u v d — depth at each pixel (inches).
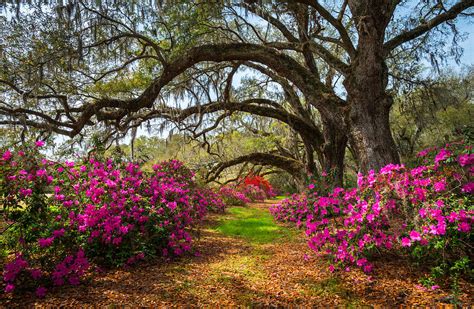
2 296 127.5
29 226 145.8
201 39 352.8
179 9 293.3
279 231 300.2
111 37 265.7
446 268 132.6
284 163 520.7
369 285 136.9
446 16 334.3
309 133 459.2
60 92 323.3
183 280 154.8
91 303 123.7
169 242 199.0
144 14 259.6
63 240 148.9
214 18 319.6
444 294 120.2
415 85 455.2
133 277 157.5
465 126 159.8
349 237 160.7
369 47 268.1
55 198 164.7
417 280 135.2
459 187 143.0
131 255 177.2
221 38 376.8
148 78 385.4
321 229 181.3
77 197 176.1
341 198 186.7
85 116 278.8
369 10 264.1
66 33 247.8
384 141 269.4
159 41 342.3
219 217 428.5
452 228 127.1
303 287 142.2
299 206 309.7
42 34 249.8
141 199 199.0
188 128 447.2
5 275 128.4
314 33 428.5
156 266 179.5
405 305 115.7
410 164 181.9
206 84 415.2
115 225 169.5
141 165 243.4
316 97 303.0
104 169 207.0
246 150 769.6
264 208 607.2
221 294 136.9
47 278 141.5
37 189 146.6
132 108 303.3
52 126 266.8
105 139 355.6
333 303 123.5
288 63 310.2
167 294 135.7
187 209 233.6
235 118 623.2
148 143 498.3
